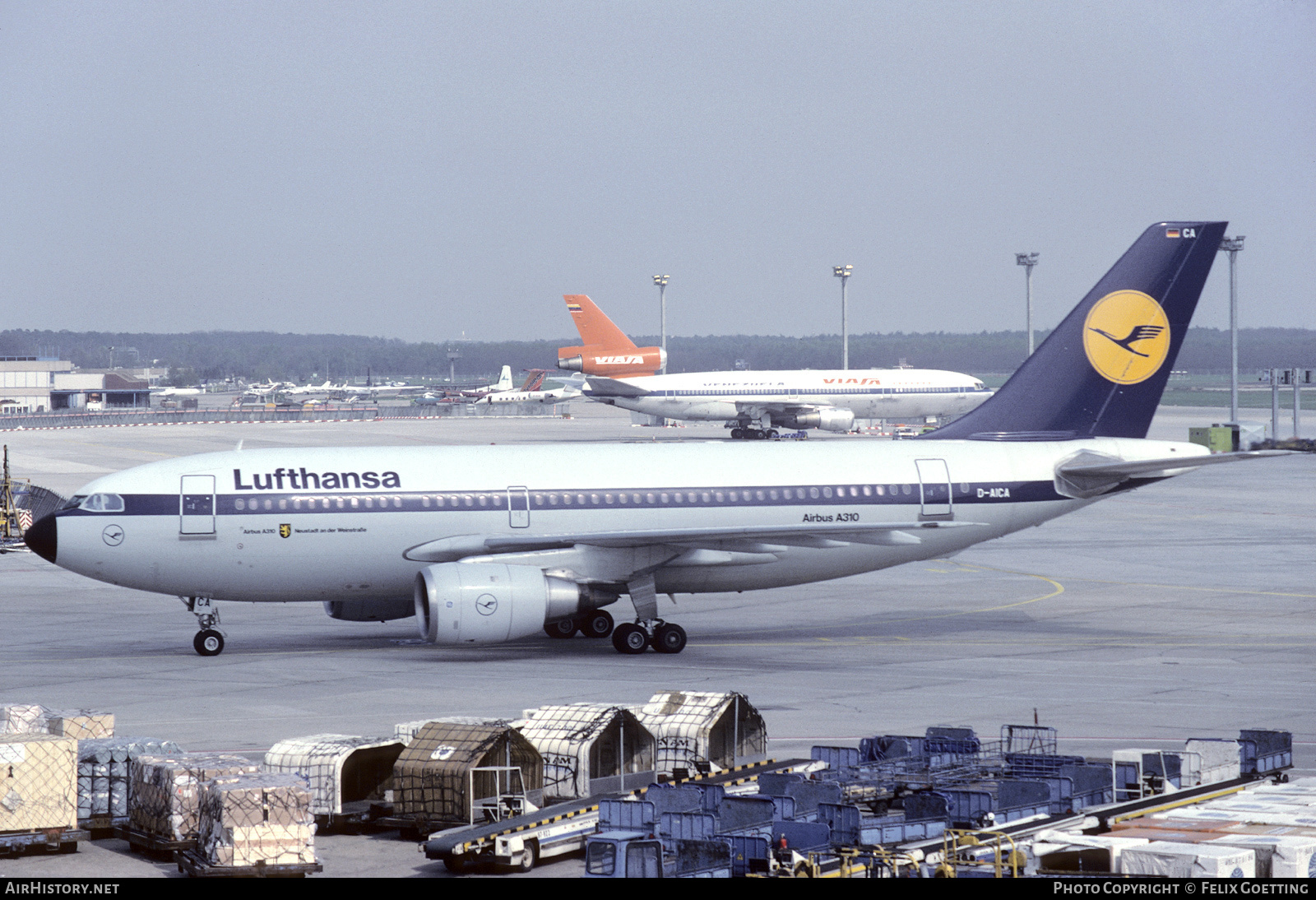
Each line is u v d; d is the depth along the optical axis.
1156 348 169.12
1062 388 168.12
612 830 72.69
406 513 148.12
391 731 105.81
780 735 103.81
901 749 86.31
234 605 189.50
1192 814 70.81
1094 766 81.44
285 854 70.75
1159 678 129.25
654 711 89.81
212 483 145.50
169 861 74.25
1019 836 68.62
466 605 138.00
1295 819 69.12
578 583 146.00
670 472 155.62
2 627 168.25
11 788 74.81
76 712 91.44
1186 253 168.12
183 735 104.38
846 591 199.25
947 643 153.50
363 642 157.62
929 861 65.31
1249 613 173.62
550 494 151.62
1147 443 169.25
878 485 159.62
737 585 160.50
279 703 118.31
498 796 75.75
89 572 143.62
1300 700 117.62
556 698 120.44
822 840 69.19
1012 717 110.81
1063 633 159.25
